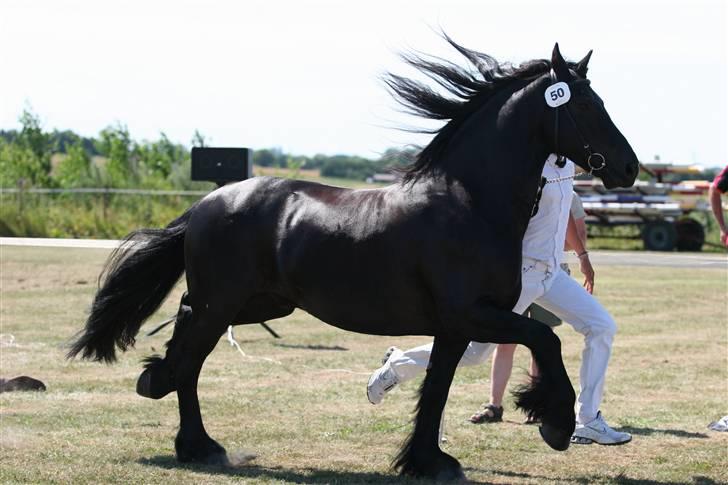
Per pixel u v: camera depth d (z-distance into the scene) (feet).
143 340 54.70
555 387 25.64
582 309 31.19
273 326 62.39
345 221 27.53
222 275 28.96
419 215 26.50
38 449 30.04
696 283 91.40
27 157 149.79
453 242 25.96
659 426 35.73
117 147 157.99
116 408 36.65
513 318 25.73
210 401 38.55
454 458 27.76
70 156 153.07
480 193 26.48
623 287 87.15
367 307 27.30
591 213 140.97
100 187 138.00
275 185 29.30
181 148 165.48
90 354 31.07
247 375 44.73
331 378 44.29
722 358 51.42
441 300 26.07
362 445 31.76
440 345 27.61
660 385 44.06
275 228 28.53
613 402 40.27
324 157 332.39
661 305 74.90
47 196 131.64
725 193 36.27
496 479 27.84
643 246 138.51
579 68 27.35
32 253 101.24
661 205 136.98
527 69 27.40
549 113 26.61
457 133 27.22
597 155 26.40
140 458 29.35
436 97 27.48
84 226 120.37
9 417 34.63
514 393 26.48
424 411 27.71
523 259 30.07
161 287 30.94
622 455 31.19
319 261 27.61
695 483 27.71
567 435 26.04
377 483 26.84
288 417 35.91
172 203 134.51
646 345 55.77
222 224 29.01
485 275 25.96
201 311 29.37
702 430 35.06
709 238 146.10
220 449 29.25
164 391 30.09
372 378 32.58
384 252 26.76
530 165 26.78
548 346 25.58
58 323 58.44
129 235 30.89
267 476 27.40
